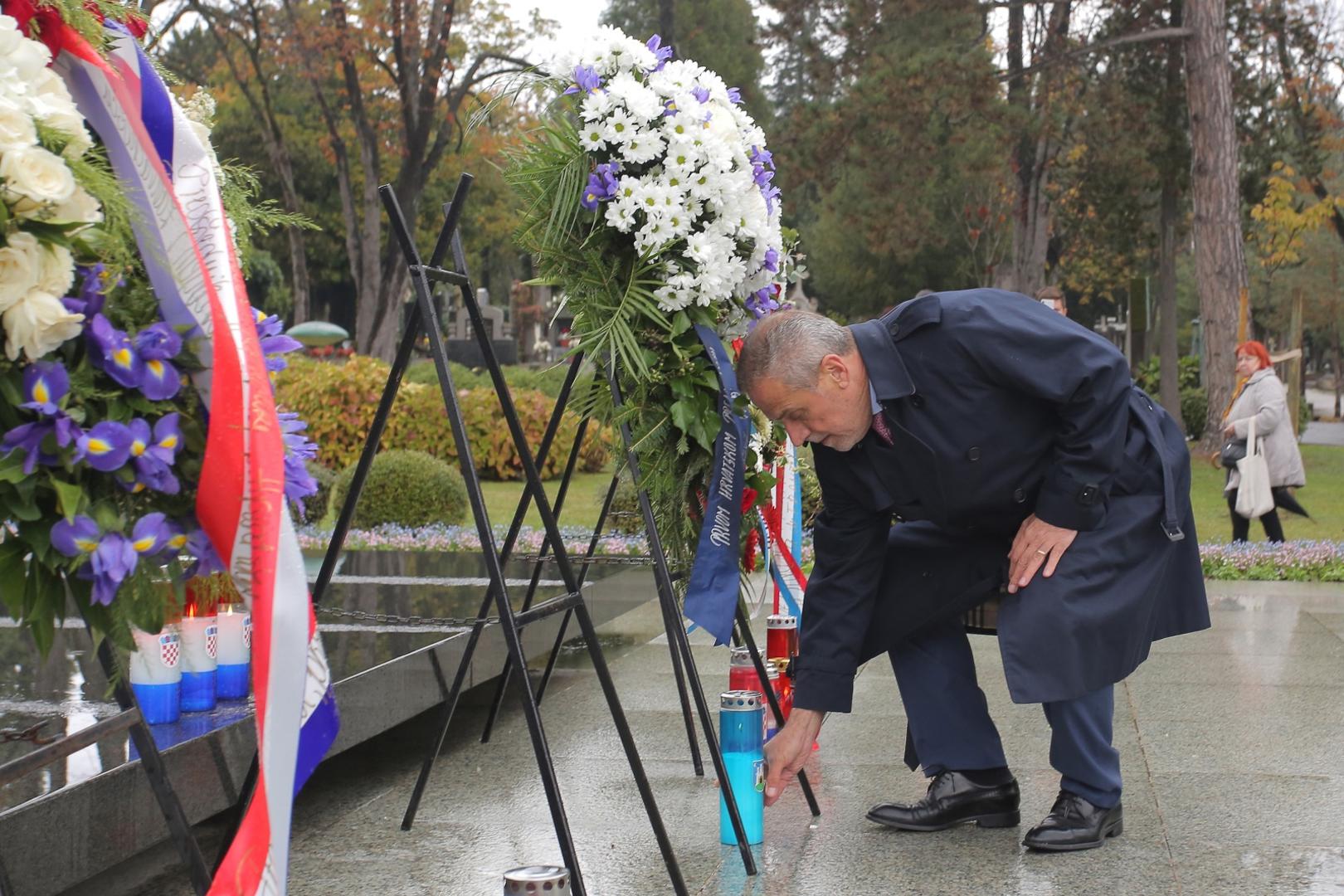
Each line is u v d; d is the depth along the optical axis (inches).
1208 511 550.6
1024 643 122.2
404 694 157.8
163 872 126.9
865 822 140.3
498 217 1354.6
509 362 1238.3
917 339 121.2
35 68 63.8
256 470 65.4
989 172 1019.9
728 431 122.0
